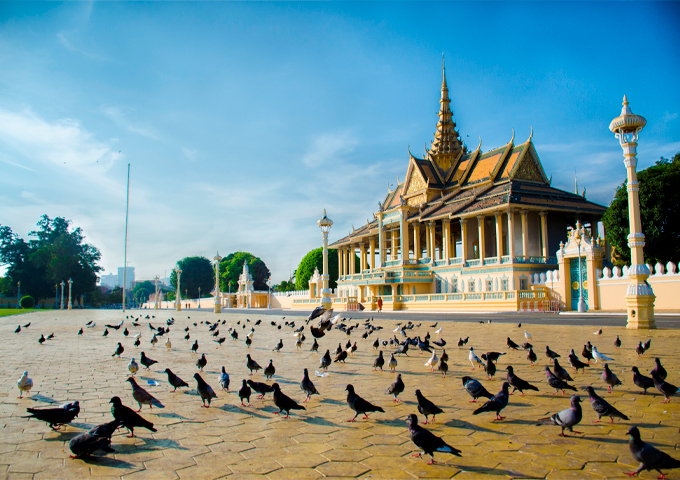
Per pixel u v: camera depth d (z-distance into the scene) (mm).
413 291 72688
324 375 13141
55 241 143125
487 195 66562
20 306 123625
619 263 52312
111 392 11914
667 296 38188
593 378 12531
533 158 69812
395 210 77125
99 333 34406
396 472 6496
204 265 190750
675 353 16344
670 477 6207
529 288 55500
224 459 7062
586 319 34469
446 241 71250
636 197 26047
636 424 8453
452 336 25359
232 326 41344
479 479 6211
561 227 68062
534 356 14445
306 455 7203
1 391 12000
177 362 17719
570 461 6785
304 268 118812
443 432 8242
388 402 10578
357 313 62688
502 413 9422
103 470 6641
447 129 90438
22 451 7480
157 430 8578
